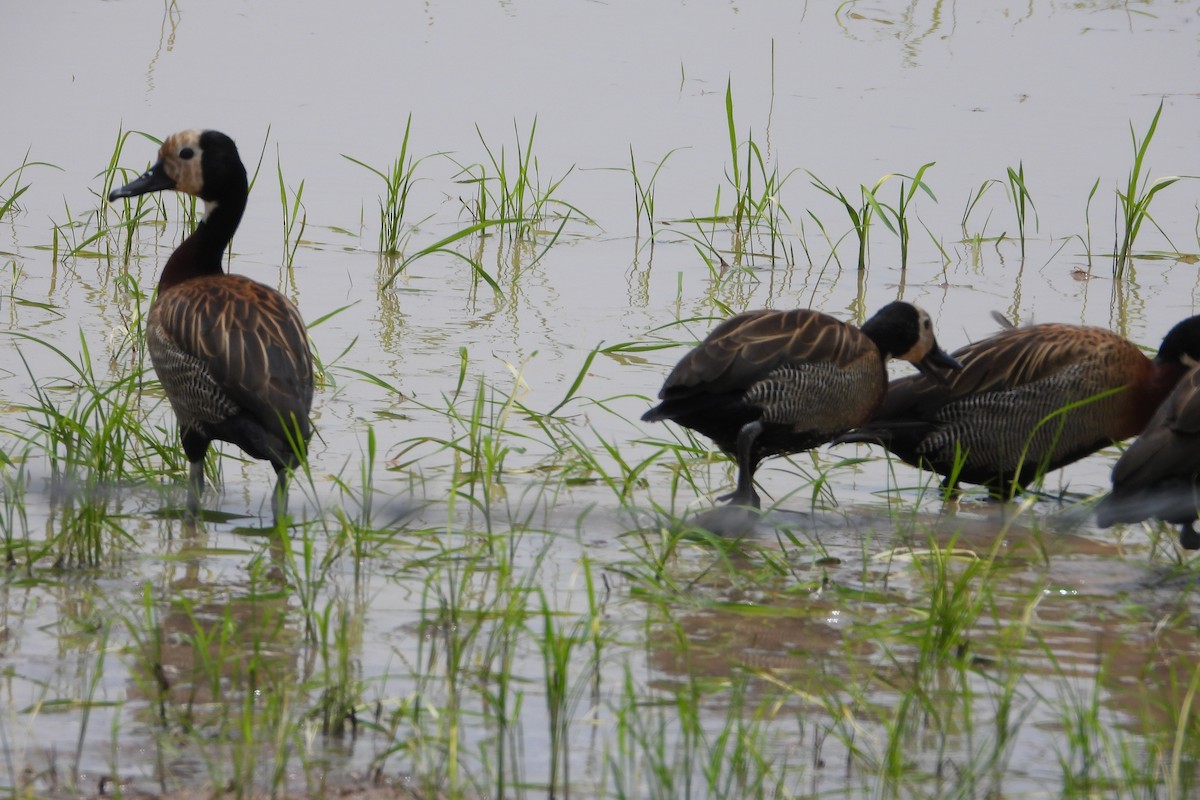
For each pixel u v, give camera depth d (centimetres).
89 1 2950
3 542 1071
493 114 2375
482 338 1595
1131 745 839
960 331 1655
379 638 934
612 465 1300
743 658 930
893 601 1038
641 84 2550
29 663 878
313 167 2147
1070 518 1245
